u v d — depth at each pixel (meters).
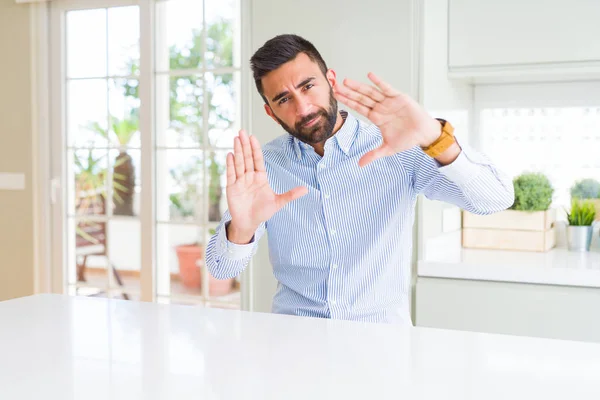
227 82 3.34
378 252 1.70
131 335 1.30
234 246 1.47
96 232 3.69
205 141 3.41
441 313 2.50
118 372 1.06
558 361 1.12
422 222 2.51
